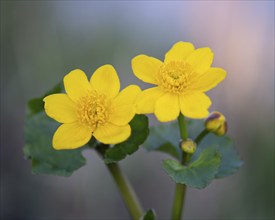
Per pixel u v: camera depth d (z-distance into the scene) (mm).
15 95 609
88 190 595
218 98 619
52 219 591
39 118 366
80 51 635
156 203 601
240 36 626
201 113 330
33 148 361
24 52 613
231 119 609
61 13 657
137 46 648
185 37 660
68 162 359
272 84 610
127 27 662
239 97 612
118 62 630
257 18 622
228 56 630
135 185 602
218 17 643
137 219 355
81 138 333
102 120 333
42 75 608
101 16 663
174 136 379
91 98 338
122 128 330
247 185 562
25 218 587
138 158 605
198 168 338
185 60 348
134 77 624
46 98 342
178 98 335
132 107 330
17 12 618
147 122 337
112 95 340
